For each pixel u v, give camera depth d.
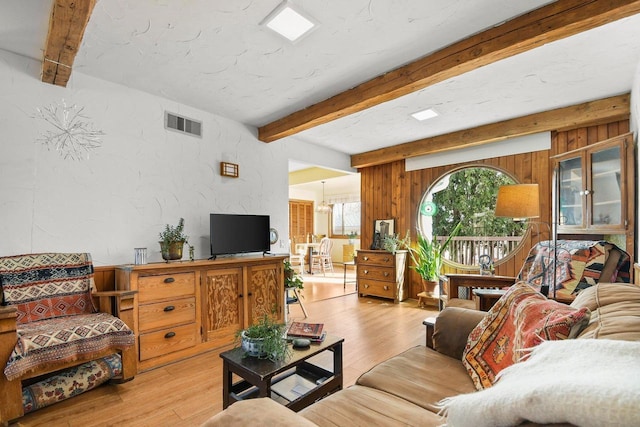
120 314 2.28
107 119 2.71
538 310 1.27
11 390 1.71
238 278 3.16
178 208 3.13
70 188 2.51
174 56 2.34
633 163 2.47
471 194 5.73
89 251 2.58
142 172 2.90
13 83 2.29
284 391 1.73
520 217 2.80
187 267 2.76
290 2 1.78
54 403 1.94
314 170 7.01
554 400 0.57
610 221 2.64
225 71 2.57
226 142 3.56
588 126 3.38
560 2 1.78
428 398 1.27
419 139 4.47
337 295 5.27
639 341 0.77
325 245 8.18
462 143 4.06
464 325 1.69
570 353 0.74
